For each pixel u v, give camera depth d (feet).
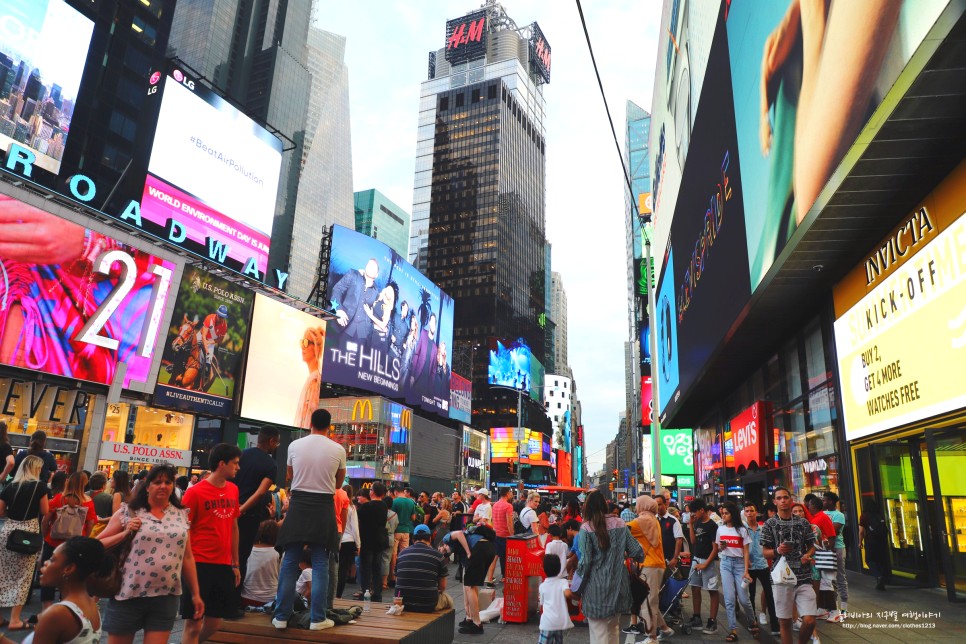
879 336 48.24
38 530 27.20
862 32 33.17
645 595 28.12
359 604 27.12
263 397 134.41
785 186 48.34
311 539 21.09
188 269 115.14
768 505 39.37
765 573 32.09
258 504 25.66
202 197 142.31
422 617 25.48
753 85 56.70
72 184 93.45
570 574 34.14
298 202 499.51
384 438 197.06
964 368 36.78
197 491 19.88
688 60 95.91
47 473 36.83
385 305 226.99
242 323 130.00
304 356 148.66
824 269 53.31
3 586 26.16
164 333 108.47
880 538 43.73
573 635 32.63
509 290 601.62
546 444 487.61
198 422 126.11
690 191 96.58
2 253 82.17
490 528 34.91
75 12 143.43
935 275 39.86
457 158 639.76
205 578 19.58
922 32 26.40
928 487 43.47
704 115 81.92
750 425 80.38
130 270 100.68
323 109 573.74
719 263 75.66
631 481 388.78
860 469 53.42
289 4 530.27
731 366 88.79
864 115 33.06
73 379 91.09
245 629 21.81
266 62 481.87
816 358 64.08
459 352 412.36
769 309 63.05
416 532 28.94
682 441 188.75
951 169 37.27
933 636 28.50
